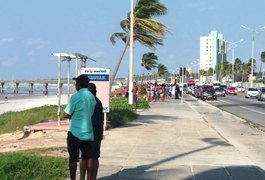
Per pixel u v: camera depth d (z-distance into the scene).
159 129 21.05
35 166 10.25
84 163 9.12
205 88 62.06
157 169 11.43
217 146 15.98
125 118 24.22
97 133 9.08
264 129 23.88
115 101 40.25
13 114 29.08
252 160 13.32
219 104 51.53
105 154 13.70
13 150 14.59
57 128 19.31
